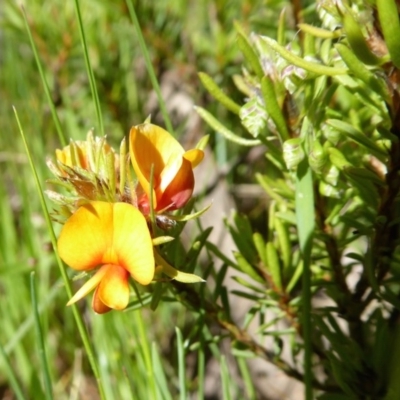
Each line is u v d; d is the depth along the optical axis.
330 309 0.11
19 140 0.22
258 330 0.12
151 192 0.08
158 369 0.12
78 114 0.21
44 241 0.20
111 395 0.15
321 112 0.10
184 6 0.19
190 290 0.11
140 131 0.09
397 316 0.11
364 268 0.11
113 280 0.09
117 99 0.20
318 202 0.11
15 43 0.21
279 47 0.08
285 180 0.13
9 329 0.19
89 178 0.09
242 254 0.12
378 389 0.10
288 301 0.12
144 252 0.08
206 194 0.20
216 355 0.13
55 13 0.20
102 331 0.16
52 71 0.20
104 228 0.09
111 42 0.20
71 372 0.20
